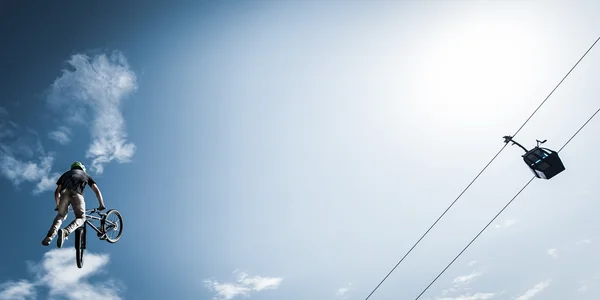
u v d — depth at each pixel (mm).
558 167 10391
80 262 7512
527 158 10789
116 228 8734
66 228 6773
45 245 6578
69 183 7258
